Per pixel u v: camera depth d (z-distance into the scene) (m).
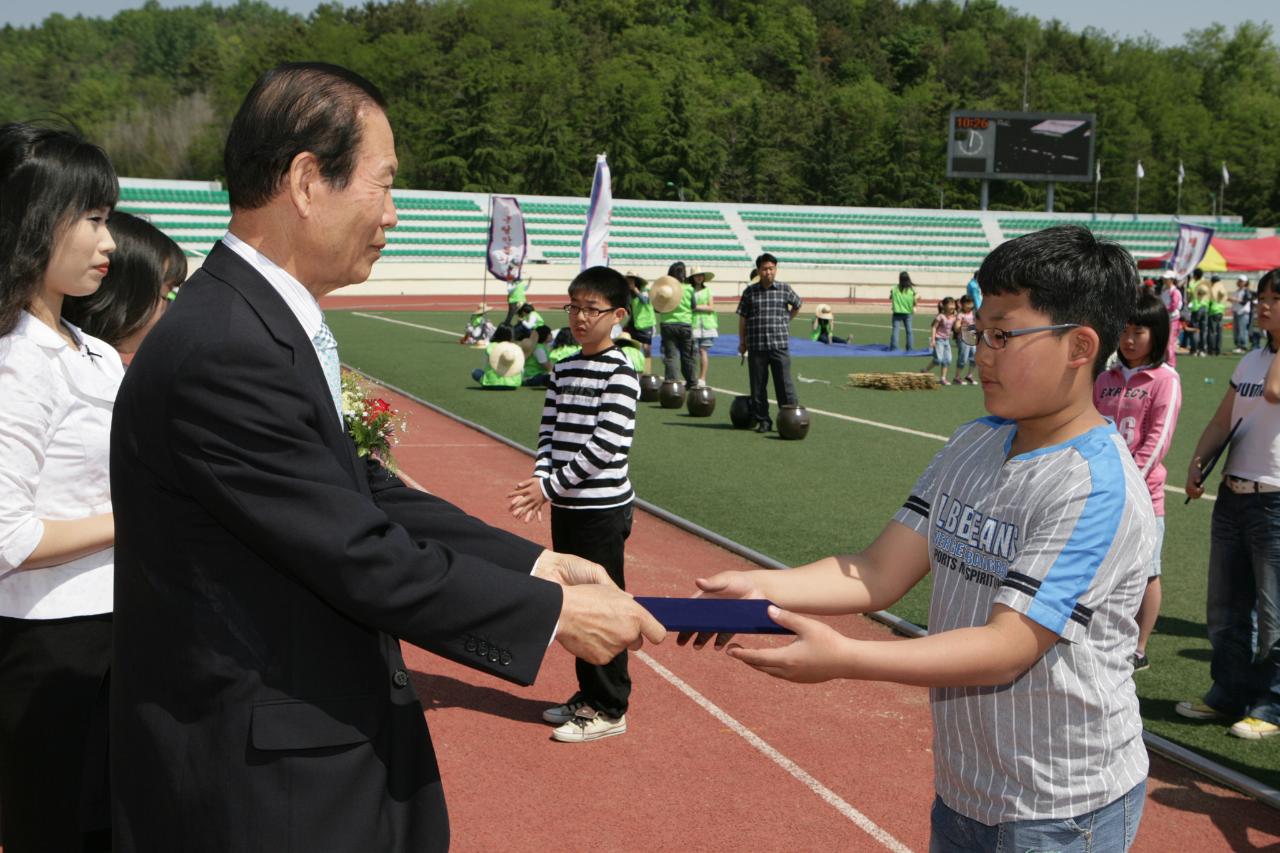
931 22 128.62
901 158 88.44
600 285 4.88
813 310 46.66
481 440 12.84
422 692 5.52
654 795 4.45
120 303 3.32
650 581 7.39
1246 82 117.38
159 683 1.95
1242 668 5.12
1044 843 2.13
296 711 1.92
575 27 105.25
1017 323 2.08
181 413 1.87
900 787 4.54
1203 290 27.69
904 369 22.45
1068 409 2.13
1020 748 2.13
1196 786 4.60
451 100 79.19
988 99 110.50
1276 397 4.74
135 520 1.97
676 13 116.81
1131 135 95.81
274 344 1.93
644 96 88.94
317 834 1.92
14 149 2.69
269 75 2.04
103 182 2.79
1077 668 2.08
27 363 2.63
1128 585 2.10
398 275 48.28
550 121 77.88
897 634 6.37
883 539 2.48
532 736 5.02
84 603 2.78
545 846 4.02
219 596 1.93
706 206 57.66
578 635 2.03
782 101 96.56
